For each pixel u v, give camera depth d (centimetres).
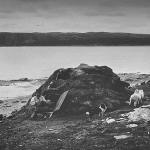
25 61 15025
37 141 2000
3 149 1895
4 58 17100
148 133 1927
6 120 2730
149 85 3447
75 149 1783
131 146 1730
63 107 2664
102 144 1825
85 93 2753
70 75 3100
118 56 17775
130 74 6669
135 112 2294
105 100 2714
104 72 3058
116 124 2178
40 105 2748
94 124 2281
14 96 4803
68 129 2227
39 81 6681
